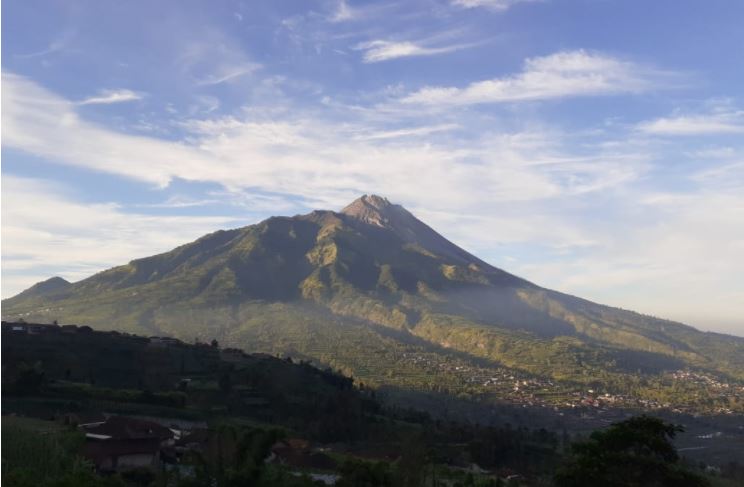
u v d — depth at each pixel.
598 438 39.38
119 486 41.59
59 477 39.00
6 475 37.62
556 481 39.31
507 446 84.38
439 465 68.75
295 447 66.12
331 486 47.91
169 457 56.69
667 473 36.72
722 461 114.94
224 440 45.69
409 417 103.12
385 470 48.75
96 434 56.19
